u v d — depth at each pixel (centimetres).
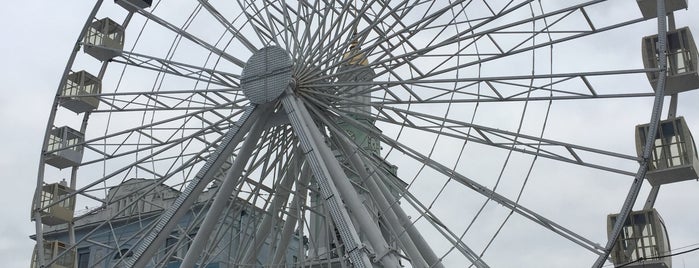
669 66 2519
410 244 2542
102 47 2905
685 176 2470
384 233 3005
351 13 2695
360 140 2988
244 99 2586
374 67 2547
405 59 2519
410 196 2452
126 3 2994
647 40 2592
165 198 3309
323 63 2612
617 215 2267
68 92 3019
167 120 2708
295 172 2559
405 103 2492
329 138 2650
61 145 3003
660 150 2472
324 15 2636
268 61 2595
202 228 2478
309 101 2614
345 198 2412
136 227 3681
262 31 2780
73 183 3067
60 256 2703
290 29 2680
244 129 2542
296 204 2573
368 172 2606
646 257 2402
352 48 2731
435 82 2452
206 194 3073
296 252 3769
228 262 2694
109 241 3797
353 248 2158
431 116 2459
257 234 2697
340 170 2447
